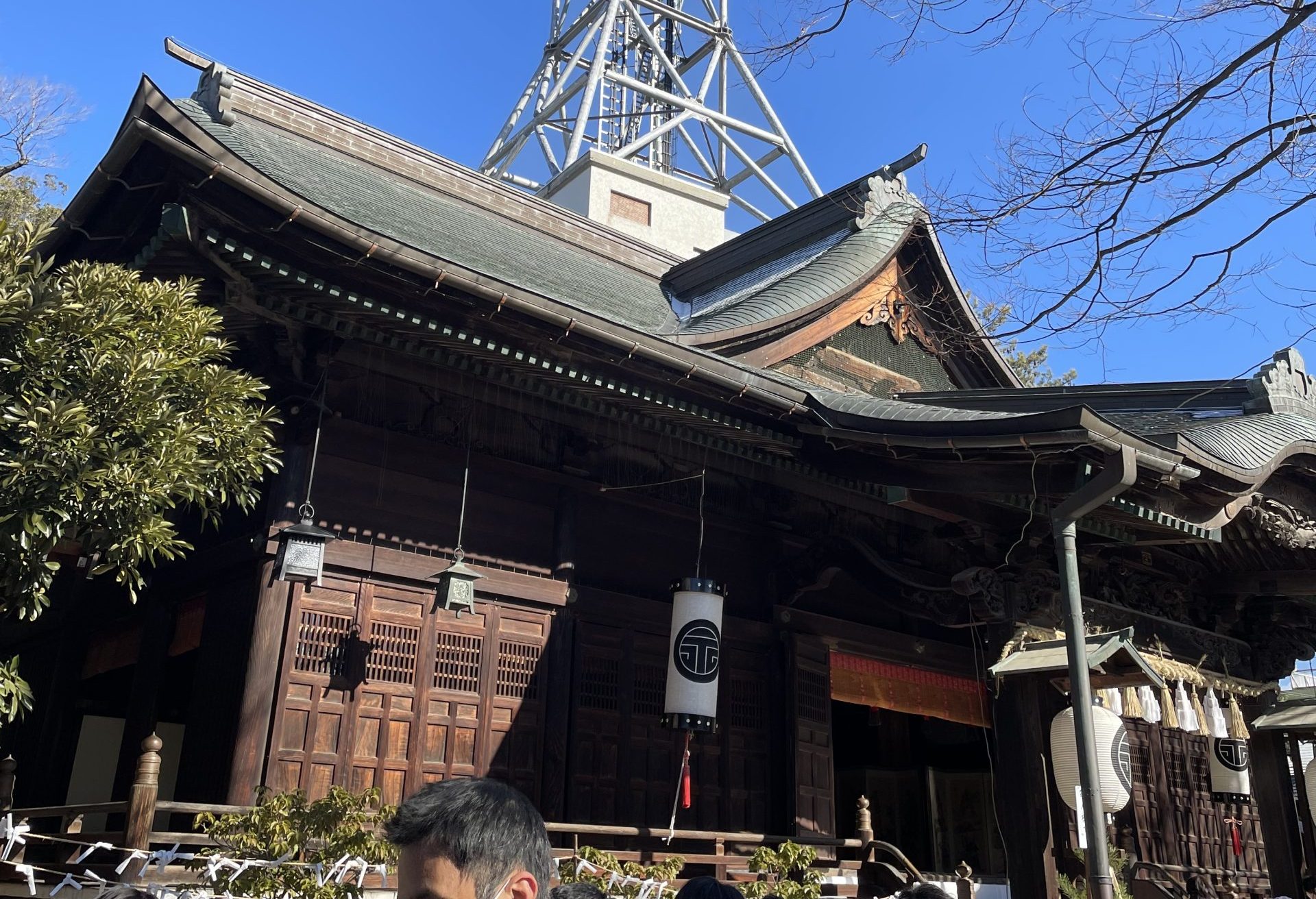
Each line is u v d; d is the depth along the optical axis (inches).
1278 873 573.9
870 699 533.3
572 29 1179.3
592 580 460.4
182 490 265.0
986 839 694.5
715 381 399.5
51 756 472.1
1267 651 637.3
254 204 293.4
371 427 406.6
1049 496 397.1
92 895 287.4
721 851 419.8
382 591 400.2
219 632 393.7
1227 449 430.3
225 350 364.8
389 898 331.3
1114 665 441.4
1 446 249.8
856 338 591.5
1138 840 577.9
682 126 1091.9
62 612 503.2
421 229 469.7
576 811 425.7
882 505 532.4
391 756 386.6
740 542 513.7
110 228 331.3
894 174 627.5
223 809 304.8
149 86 267.6
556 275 542.9
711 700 423.5
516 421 449.7
